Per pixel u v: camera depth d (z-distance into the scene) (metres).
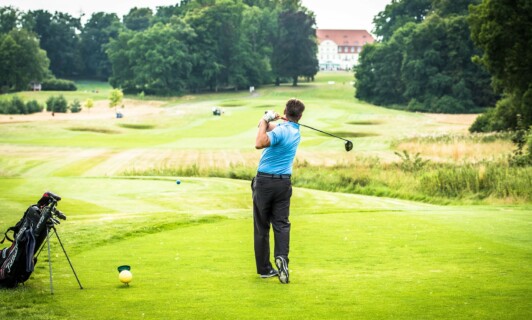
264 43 164.25
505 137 47.47
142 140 65.06
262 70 160.12
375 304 5.92
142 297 6.36
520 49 53.53
